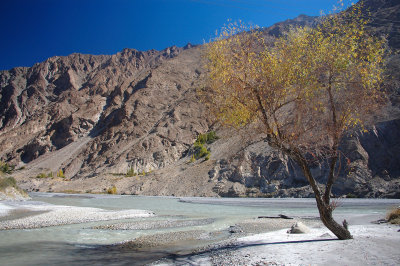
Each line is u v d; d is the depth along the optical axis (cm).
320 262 856
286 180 5909
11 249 1416
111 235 1823
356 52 1288
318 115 1233
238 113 1296
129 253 1308
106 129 16062
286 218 2500
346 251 944
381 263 792
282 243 1209
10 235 1820
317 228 1786
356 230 1455
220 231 1911
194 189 6981
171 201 5216
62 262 1157
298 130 1210
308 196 5141
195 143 10506
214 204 4431
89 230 2017
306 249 1032
